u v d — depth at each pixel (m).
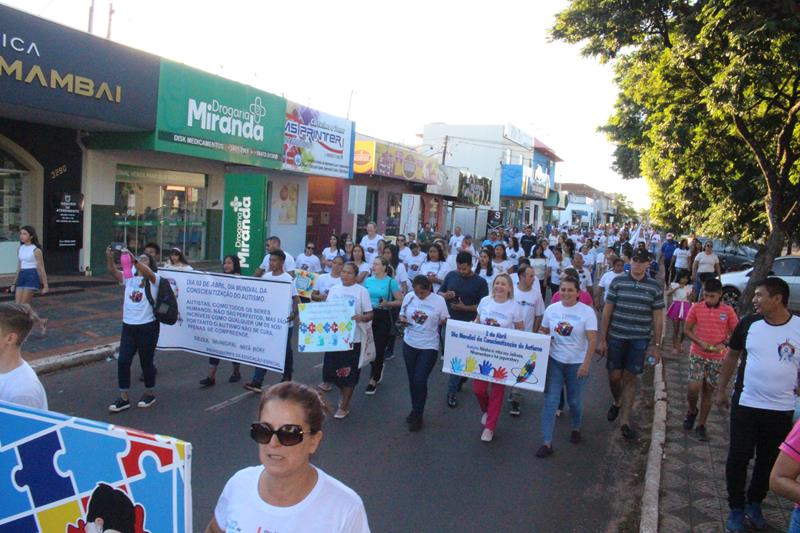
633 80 12.54
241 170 19.19
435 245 11.22
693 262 18.00
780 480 2.85
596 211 98.81
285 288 7.44
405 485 5.59
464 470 6.00
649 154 18.19
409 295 7.10
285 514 2.15
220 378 8.63
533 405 8.33
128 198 15.85
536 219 60.59
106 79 12.45
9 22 10.45
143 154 15.88
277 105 18.05
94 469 2.66
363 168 24.89
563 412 8.02
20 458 2.78
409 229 24.61
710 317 6.85
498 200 46.41
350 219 26.22
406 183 30.17
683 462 6.28
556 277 13.85
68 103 11.71
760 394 4.68
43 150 13.52
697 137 12.07
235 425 6.81
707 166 13.17
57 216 13.77
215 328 7.80
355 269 7.23
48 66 11.21
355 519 2.18
